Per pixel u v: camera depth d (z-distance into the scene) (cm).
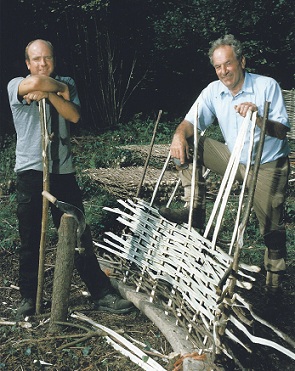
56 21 1391
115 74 1490
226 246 557
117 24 1468
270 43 1416
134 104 1519
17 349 414
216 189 753
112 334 426
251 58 1405
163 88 1541
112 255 584
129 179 678
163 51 1485
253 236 645
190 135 469
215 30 1419
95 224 662
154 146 917
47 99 439
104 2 1362
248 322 354
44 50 438
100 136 1274
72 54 1441
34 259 464
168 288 476
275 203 460
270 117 441
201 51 1440
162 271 476
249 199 372
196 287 421
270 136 437
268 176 455
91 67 1453
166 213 463
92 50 1450
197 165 475
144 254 496
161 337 436
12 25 1357
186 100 1540
